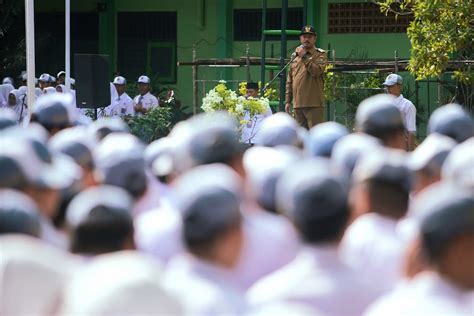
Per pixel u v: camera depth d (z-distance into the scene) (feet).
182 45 148.15
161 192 38.73
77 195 32.09
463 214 21.16
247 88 107.96
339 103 123.24
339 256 24.18
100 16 151.02
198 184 23.99
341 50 139.64
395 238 29.50
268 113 92.32
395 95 88.43
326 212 23.84
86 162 38.40
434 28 90.94
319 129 41.01
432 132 44.65
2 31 143.95
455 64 98.43
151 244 31.30
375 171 30.14
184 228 23.63
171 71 149.18
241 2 144.87
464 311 20.90
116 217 25.21
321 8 140.46
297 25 142.51
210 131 33.81
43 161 34.40
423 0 91.86
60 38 155.43
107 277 18.03
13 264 20.56
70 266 21.71
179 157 35.68
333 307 23.63
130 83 143.64
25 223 24.04
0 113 47.11
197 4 146.82
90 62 92.43
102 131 47.96
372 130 41.83
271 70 121.29
